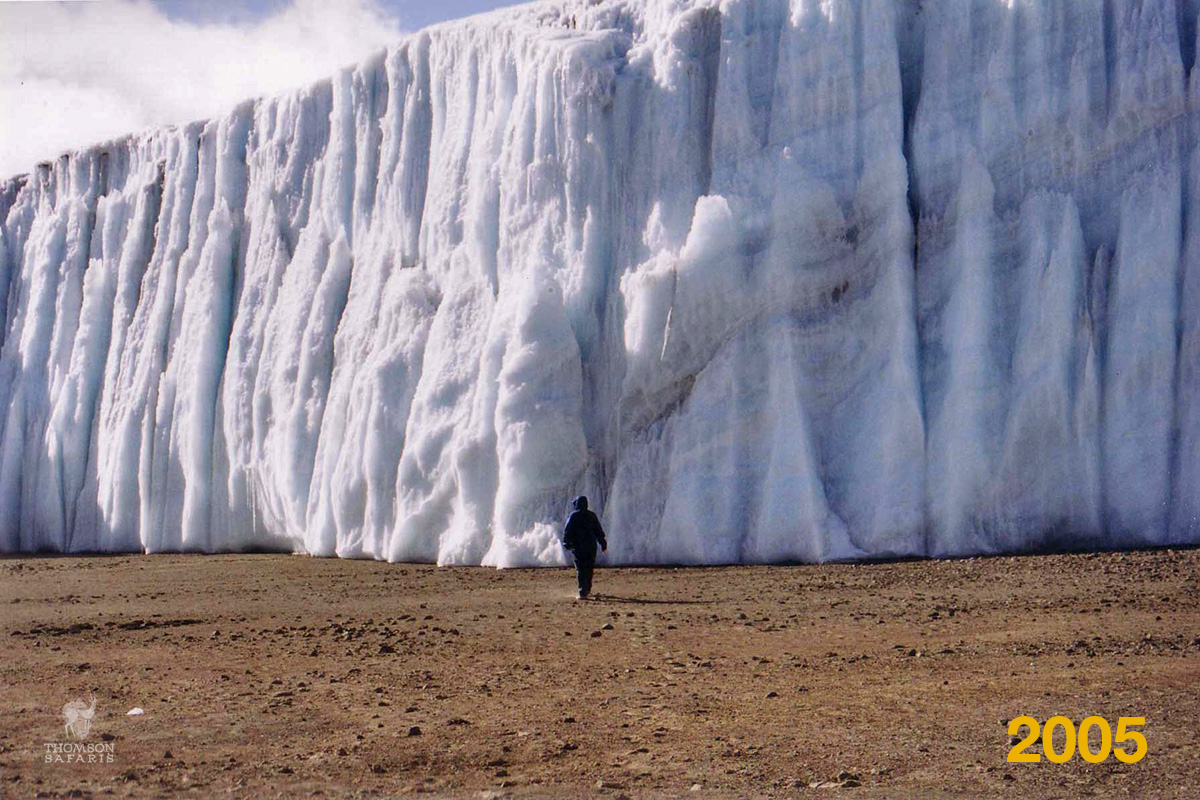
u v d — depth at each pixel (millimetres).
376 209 39281
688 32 31750
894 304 27547
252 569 31797
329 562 33625
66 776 9852
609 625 17609
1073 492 25969
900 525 26375
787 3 30703
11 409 50531
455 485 31953
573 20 35188
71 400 48844
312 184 42375
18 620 20656
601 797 9133
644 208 31266
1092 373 26188
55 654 16328
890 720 11312
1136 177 27094
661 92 31406
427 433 32812
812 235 28453
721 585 22828
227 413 41781
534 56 34000
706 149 31000
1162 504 25516
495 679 13805
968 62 29000
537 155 33000
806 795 9055
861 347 27984
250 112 45656
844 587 21578
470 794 9266
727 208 28844
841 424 27781
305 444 38500
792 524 26859
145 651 16391
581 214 32031
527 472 29469
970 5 29156
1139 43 27625
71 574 32531
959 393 26703
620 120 32031
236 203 45094
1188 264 26375
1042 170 27844
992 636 15664
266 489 39906
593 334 31047
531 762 10242
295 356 39781
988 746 10297
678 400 28719
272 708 12398
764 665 14234
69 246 51812
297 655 15688
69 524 48219
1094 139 27625
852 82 29188
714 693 12766
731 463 27781
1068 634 15523
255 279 42812
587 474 29719
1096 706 11547
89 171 52594
